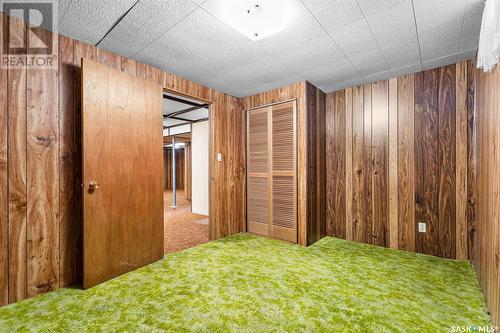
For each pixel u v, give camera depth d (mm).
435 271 2453
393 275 2367
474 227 2660
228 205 3820
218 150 3680
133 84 2551
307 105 3314
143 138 2645
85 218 2127
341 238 3648
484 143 2043
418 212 3012
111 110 2342
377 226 3324
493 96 1723
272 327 1606
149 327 1612
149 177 2703
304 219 3289
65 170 2188
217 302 1900
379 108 3318
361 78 3248
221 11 1866
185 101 4152
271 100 3672
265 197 3748
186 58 2666
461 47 2426
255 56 2617
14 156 1915
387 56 2627
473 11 1861
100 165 2242
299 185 3352
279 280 2270
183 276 2363
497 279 1546
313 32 2162
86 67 2150
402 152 3125
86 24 2025
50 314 1758
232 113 3928
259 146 3834
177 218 5234
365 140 3438
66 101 2195
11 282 1898
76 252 2252
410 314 1737
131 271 2479
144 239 2627
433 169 2912
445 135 2842
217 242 3471
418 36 2230
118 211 2387
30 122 1988
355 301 1907
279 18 1957
